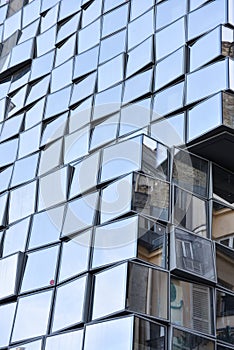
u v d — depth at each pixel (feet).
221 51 68.85
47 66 91.61
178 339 58.90
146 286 59.93
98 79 81.05
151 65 75.97
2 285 72.23
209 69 69.46
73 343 61.52
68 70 87.04
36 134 85.05
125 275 59.72
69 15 93.71
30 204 77.82
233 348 61.41
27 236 74.54
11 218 79.05
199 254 63.87
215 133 66.23
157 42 76.74
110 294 60.54
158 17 78.79
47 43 94.68
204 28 72.54
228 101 66.85
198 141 67.67
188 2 76.13
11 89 95.86
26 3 106.63
